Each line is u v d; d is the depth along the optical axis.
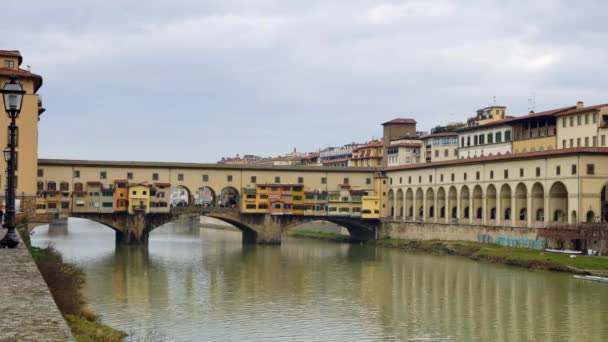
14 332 18.06
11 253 35.09
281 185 170.00
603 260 106.31
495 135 169.75
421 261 127.12
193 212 162.75
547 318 73.25
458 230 148.88
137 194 156.88
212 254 139.38
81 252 138.00
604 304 80.44
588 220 116.31
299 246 163.25
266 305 80.25
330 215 173.38
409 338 64.44
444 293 89.19
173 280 99.44
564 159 119.88
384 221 175.25
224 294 87.69
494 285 94.94
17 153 100.38
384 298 85.69
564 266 106.25
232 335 64.75
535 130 155.38
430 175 163.62
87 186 155.50
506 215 140.00
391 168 180.50
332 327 68.75
